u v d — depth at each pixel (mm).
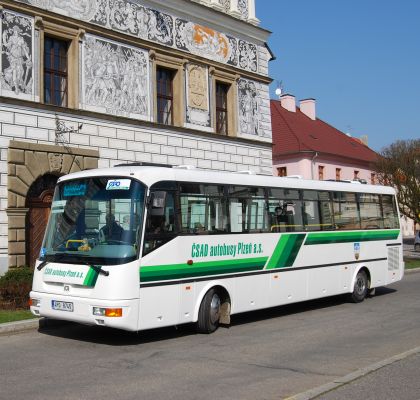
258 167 26969
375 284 17125
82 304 9820
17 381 7707
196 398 6898
